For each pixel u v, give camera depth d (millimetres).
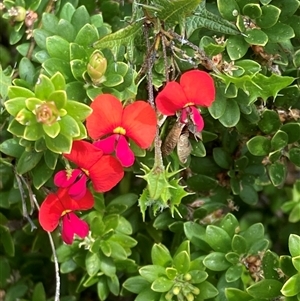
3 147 235
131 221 274
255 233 247
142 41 220
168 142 214
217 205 264
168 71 216
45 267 306
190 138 234
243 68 225
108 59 217
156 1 205
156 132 205
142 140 207
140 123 206
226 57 230
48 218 220
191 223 250
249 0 226
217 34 233
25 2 252
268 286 223
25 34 262
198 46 233
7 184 273
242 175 263
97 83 214
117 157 203
